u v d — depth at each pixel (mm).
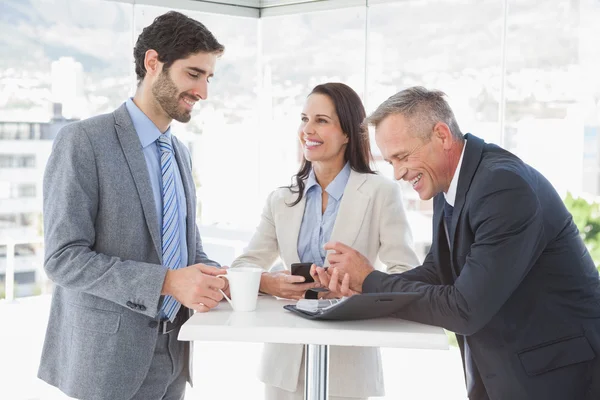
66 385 1874
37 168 4527
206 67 1910
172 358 1966
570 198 4191
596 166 4184
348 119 2193
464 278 1573
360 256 1814
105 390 1820
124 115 1911
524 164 1692
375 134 1779
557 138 4152
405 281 1694
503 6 3805
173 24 1870
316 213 2244
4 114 4340
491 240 1564
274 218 2295
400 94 1753
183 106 1921
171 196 1943
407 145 1713
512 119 4152
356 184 2219
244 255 2299
